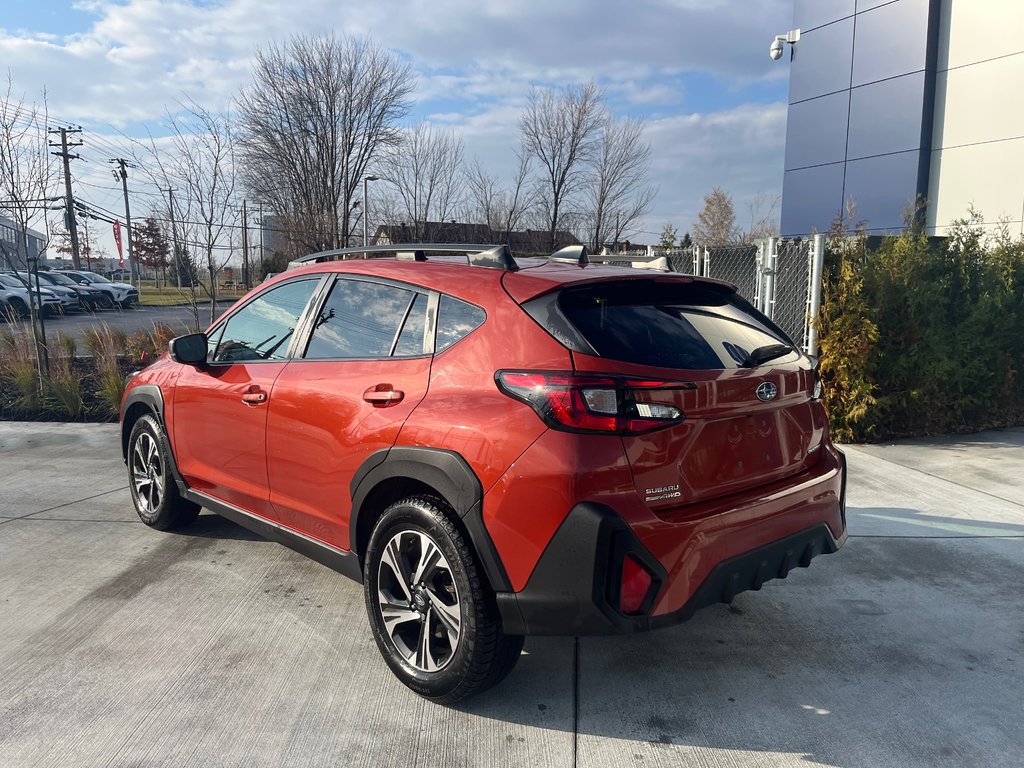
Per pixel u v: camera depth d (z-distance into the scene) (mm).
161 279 32938
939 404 7414
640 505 2426
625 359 2523
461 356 2795
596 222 34875
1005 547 4461
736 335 2967
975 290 7656
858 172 16578
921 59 15070
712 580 2547
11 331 10859
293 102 28312
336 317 3451
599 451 2396
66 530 4758
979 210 14406
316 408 3275
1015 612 3631
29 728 2668
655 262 3545
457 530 2666
